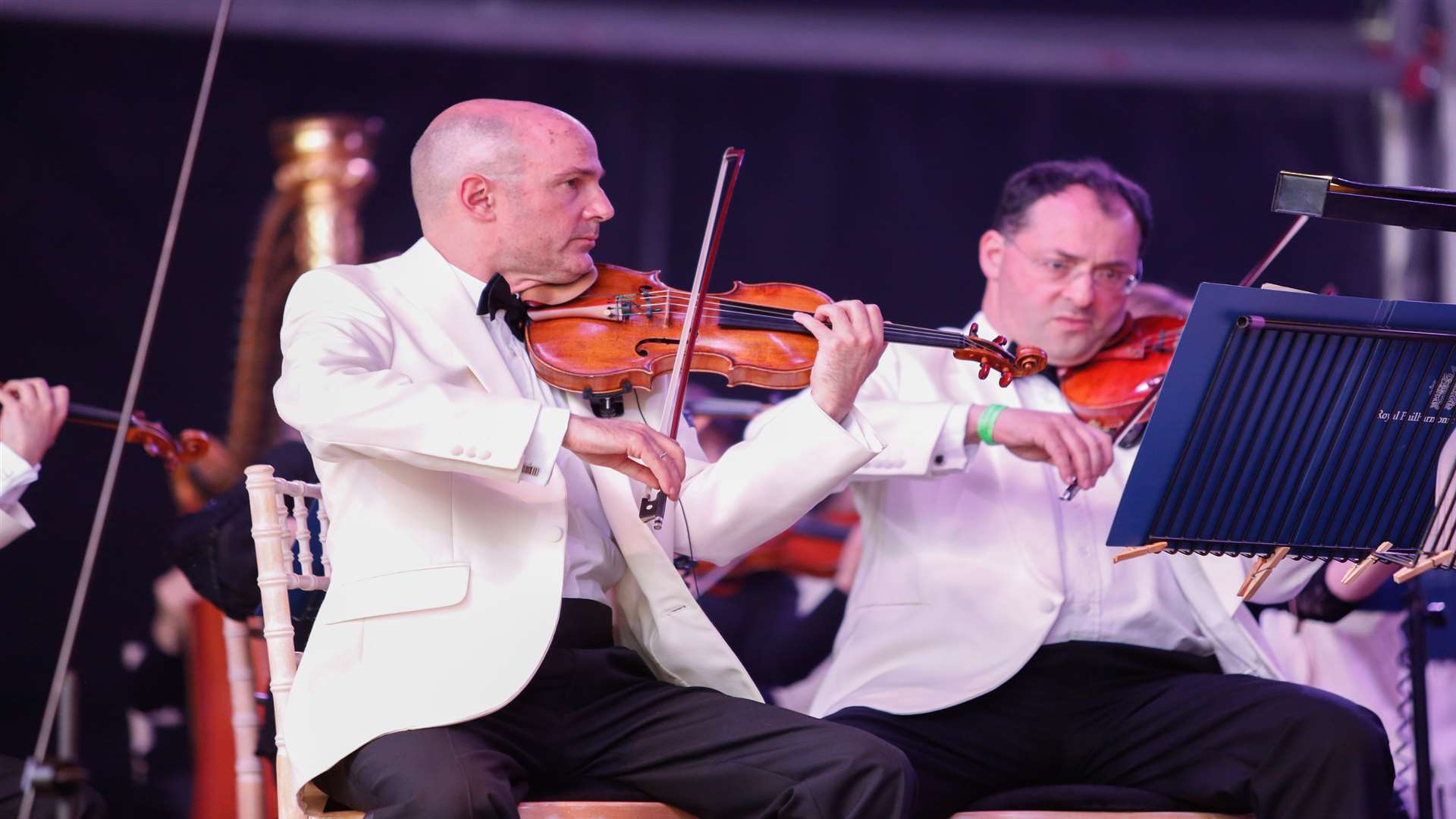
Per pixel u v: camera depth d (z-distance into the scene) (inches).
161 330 677.9
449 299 286.0
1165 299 375.6
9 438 326.6
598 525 284.4
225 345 682.2
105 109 683.4
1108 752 303.6
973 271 777.6
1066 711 306.2
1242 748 283.9
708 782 256.5
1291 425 244.5
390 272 291.7
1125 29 743.1
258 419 483.5
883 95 768.9
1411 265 751.7
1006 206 346.6
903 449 308.3
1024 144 775.7
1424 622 330.3
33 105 677.3
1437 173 743.1
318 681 258.1
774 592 482.9
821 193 768.9
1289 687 287.6
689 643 280.8
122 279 681.0
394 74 715.4
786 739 254.7
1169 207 776.3
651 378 287.7
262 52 698.8
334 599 262.5
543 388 291.6
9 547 623.5
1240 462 246.7
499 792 239.8
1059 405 337.1
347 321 271.1
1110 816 276.5
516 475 246.7
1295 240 767.7
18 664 614.5
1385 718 407.2
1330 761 273.9
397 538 262.8
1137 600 318.0
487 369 279.3
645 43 709.3
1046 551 316.5
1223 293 230.4
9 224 674.2
